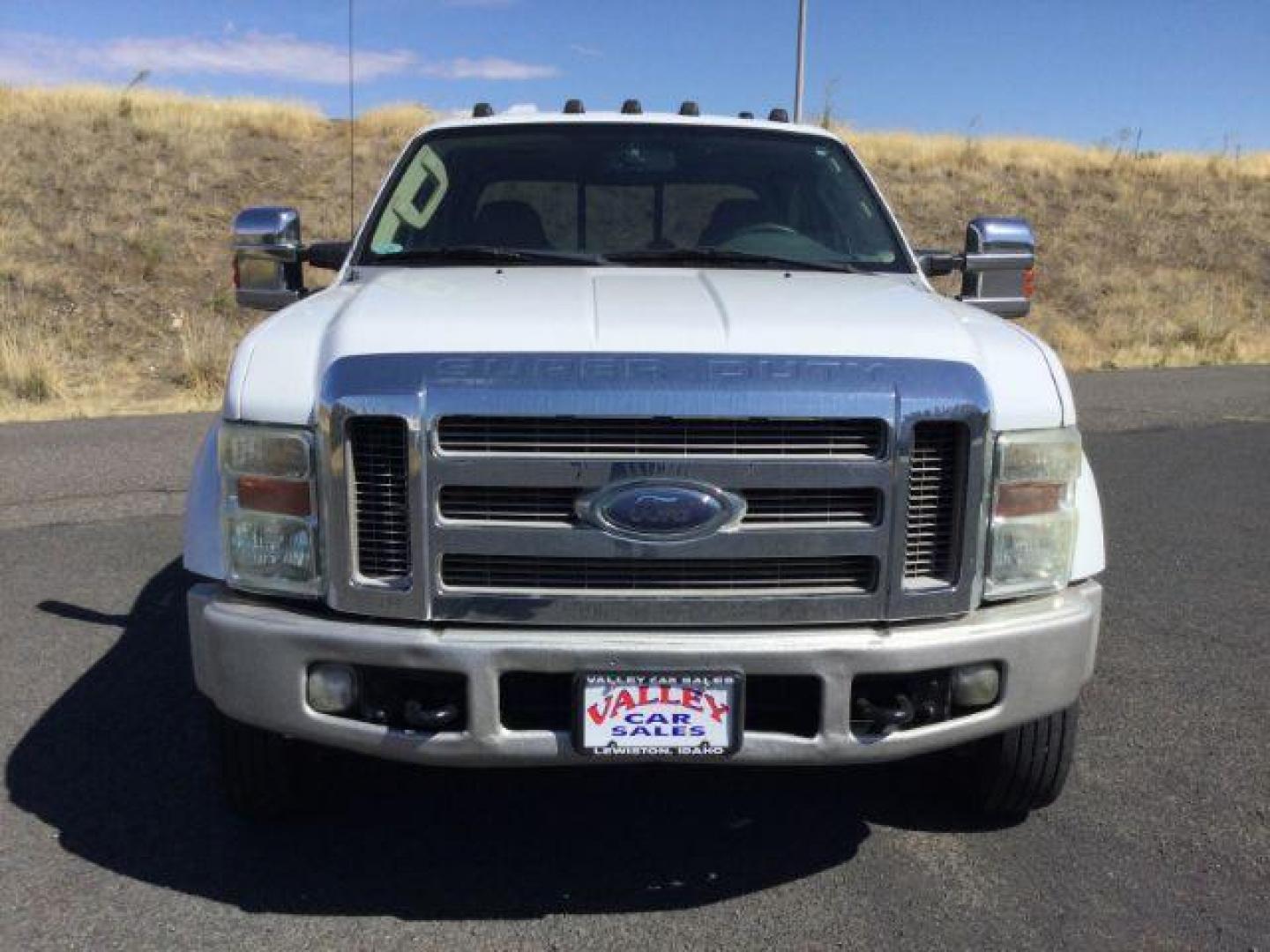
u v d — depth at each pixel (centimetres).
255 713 292
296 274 436
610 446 272
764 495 277
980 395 280
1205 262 2562
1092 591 311
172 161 2223
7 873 318
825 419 272
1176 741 407
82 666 464
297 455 283
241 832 344
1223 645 500
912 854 336
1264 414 1120
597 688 274
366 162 2370
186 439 934
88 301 1723
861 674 281
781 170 445
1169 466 873
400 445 274
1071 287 2347
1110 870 326
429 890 316
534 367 272
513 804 366
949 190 2766
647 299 322
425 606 277
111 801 359
